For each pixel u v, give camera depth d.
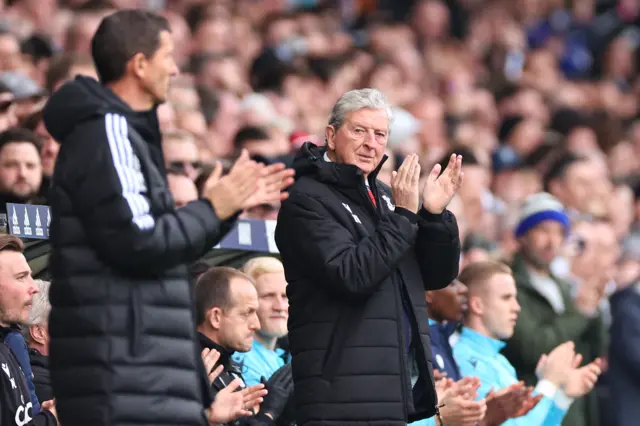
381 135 21.53
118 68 18.36
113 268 17.59
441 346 26.75
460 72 62.22
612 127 56.38
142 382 17.47
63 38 43.53
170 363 17.75
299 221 20.86
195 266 25.09
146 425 17.45
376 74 49.94
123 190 17.34
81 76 18.03
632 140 58.09
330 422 20.33
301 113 43.75
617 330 35.53
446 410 24.05
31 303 21.39
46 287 22.81
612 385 35.50
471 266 29.00
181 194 26.91
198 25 51.09
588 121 56.38
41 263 23.30
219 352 22.27
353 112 21.47
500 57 67.25
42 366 22.53
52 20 45.81
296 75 44.66
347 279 20.20
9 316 21.16
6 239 21.27
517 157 50.06
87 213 17.39
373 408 20.33
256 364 24.64
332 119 21.70
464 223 37.91
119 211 17.23
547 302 32.16
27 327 22.64
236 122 38.78
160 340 17.72
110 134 17.55
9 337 21.36
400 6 68.44
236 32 52.28
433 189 21.33
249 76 48.84
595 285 34.16
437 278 21.59
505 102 59.78
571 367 29.08
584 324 32.97
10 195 26.28
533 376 30.86
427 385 20.88
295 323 20.97
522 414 26.59
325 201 21.02
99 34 18.44
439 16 66.94
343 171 21.20
